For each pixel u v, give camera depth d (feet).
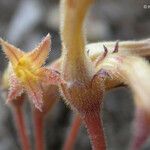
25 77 0.20
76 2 0.19
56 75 0.20
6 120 0.50
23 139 0.31
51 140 0.50
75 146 0.50
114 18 0.63
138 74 0.18
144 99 0.15
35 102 0.20
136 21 0.64
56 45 0.57
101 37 0.60
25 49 0.57
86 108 0.20
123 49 0.22
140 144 0.16
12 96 0.20
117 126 0.52
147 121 0.15
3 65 0.53
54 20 0.60
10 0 0.63
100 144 0.21
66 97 0.20
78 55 0.20
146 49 0.22
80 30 0.19
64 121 0.51
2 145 0.50
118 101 0.53
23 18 0.60
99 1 0.64
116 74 0.20
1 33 0.60
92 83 0.20
